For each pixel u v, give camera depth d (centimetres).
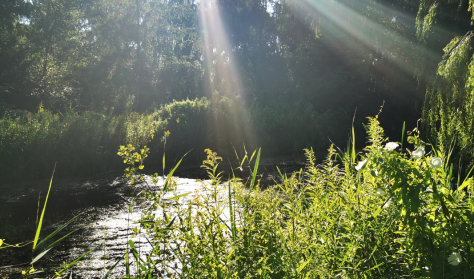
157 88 3897
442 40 1042
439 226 188
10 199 784
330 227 226
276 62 3628
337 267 203
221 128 1605
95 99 3238
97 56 3566
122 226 536
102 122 1320
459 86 777
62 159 1111
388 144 195
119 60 3666
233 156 1541
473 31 800
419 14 1140
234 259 214
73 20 3266
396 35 2223
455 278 174
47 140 1094
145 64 3825
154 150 1338
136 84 3684
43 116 1344
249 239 229
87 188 886
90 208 667
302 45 3397
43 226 563
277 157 1516
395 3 2245
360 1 2461
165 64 4031
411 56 2167
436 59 1067
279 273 195
